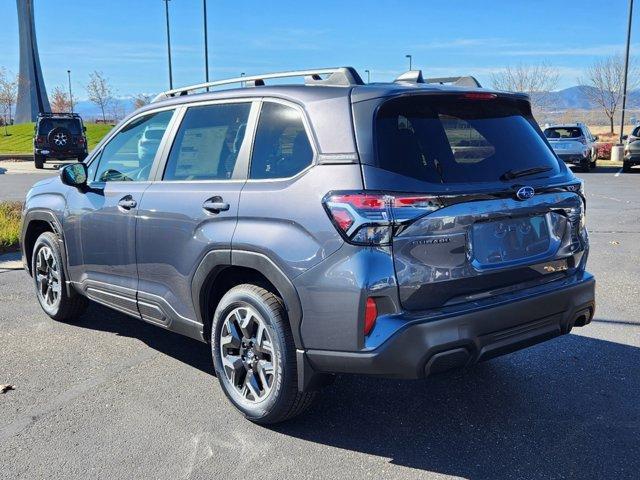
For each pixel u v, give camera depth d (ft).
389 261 10.26
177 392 13.85
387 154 10.62
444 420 12.53
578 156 71.82
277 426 12.30
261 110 12.63
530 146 12.56
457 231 10.71
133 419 12.58
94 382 14.38
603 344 16.57
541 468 10.72
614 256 27.17
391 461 11.02
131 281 15.06
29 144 134.62
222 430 12.13
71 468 10.79
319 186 10.85
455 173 11.02
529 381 14.32
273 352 11.64
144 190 14.47
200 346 16.81
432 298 10.62
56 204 17.49
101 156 16.72
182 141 14.24
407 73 12.67
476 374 14.73
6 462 10.99
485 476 10.52
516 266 11.51
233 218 12.15
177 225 13.34
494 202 11.13
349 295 10.35
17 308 20.17
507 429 12.12
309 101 11.66
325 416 12.73
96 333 17.80
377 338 10.30
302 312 10.99
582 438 11.73
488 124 12.19
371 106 10.90
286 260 11.07
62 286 17.79
